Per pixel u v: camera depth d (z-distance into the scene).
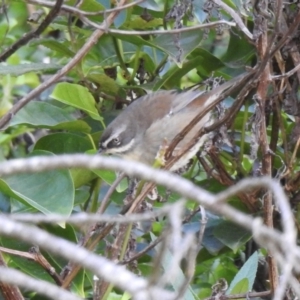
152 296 3.80
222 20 8.55
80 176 8.55
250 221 4.13
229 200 9.27
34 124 8.69
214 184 9.41
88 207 9.58
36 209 7.60
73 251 3.80
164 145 7.71
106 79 9.45
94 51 9.65
